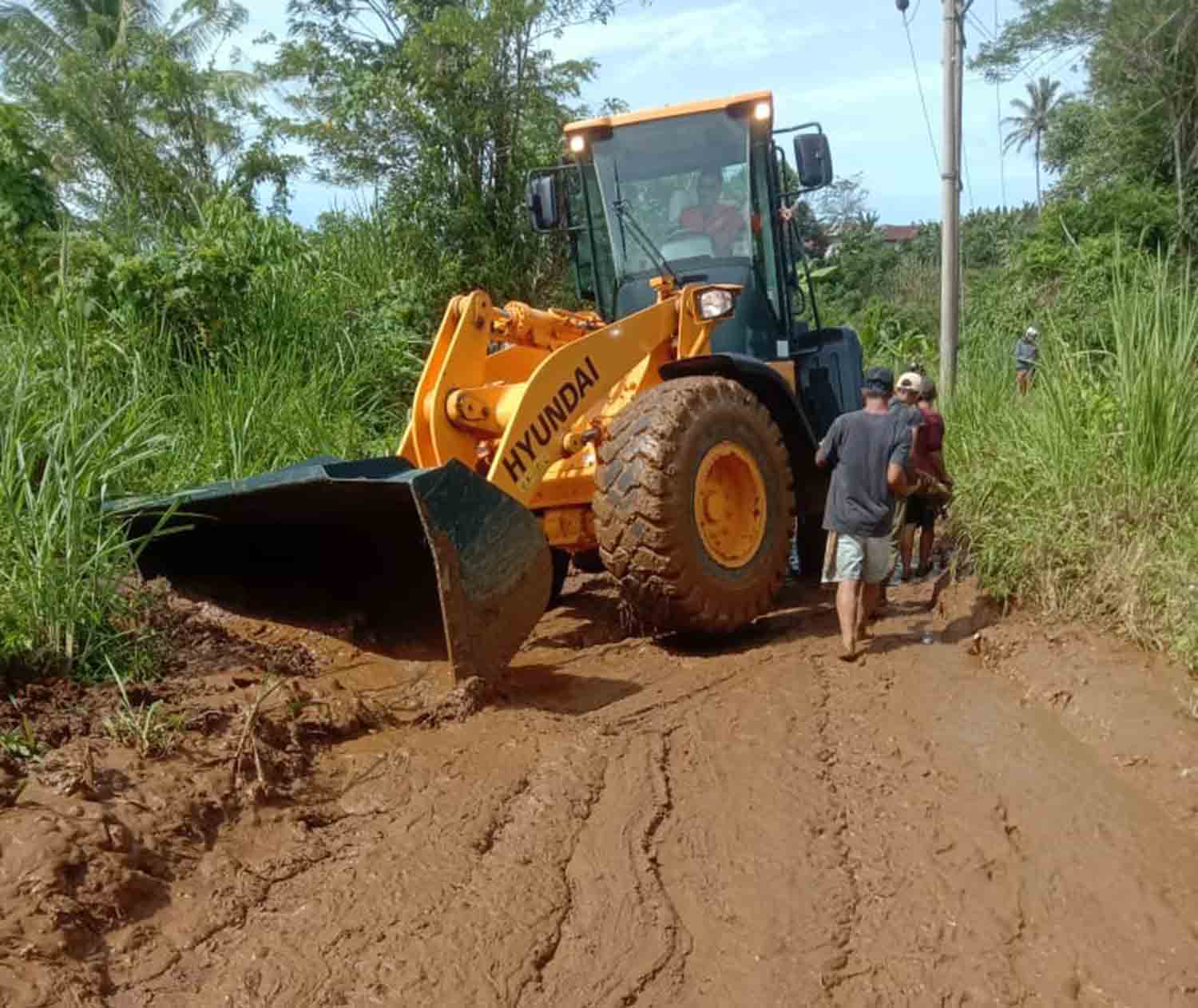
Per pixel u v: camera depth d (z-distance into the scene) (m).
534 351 6.92
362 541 6.41
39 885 3.46
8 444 5.21
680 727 5.18
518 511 5.36
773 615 7.26
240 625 6.01
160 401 7.89
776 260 7.79
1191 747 4.74
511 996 3.34
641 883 3.91
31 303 8.56
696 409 6.17
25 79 20.58
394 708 5.19
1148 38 15.66
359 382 10.18
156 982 3.32
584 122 7.92
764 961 3.53
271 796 4.27
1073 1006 3.36
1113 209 14.06
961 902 3.85
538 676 5.88
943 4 12.50
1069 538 6.38
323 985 3.34
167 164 17.16
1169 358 6.74
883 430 6.15
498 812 4.31
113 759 4.19
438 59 13.93
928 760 4.85
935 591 7.32
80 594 5.04
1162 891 3.87
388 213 13.49
